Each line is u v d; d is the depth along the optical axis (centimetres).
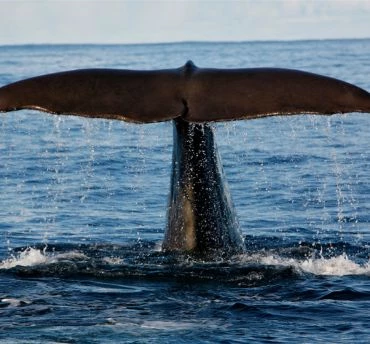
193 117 2156
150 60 17325
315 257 2633
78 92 2211
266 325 2027
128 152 5259
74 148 5425
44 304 2162
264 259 2477
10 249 2975
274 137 5869
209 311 2111
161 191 4141
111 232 3334
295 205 3803
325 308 2142
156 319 2053
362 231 3278
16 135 6047
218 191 2431
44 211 3744
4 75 11556
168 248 2452
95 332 1962
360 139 5691
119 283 2319
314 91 2155
